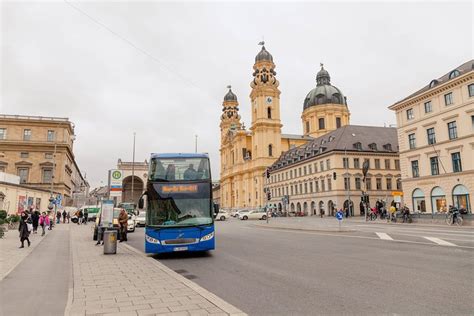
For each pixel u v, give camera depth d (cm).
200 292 783
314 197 6806
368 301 694
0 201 4297
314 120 9762
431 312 617
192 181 1463
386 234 2178
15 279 1006
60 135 7881
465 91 3847
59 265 1263
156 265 1195
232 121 12469
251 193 9819
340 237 2116
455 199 3959
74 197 8625
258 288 835
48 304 736
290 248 1622
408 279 874
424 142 4409
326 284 850
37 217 2812
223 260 1315
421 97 4438
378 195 6266
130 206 6875
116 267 1167
